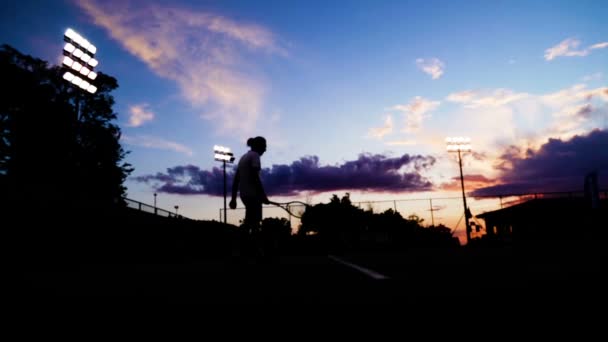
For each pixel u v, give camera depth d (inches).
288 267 160.6
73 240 466.0
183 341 46.4
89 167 1296.8
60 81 1264.8
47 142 1154.7
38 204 423.2
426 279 90.0
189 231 792.9
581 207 925.2
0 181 410.0
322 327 49.9
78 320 58.1
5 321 58.1
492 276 89.3
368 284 87.1
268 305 66.0
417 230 914.7
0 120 1226.0
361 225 825.5
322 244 745.6
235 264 192.1
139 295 82.5
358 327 49.0
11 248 380.5
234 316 58.4
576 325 44.7
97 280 119.4
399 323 49.6
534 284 73.5
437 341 41.7
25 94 1254.3
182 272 152.3
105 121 1358.3
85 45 624.1
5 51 1250.6
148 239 636.7
